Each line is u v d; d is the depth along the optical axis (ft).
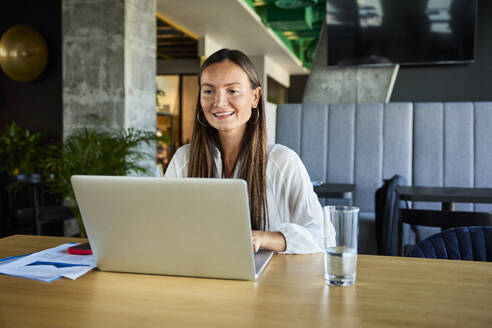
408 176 12.41
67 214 12.28
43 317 2.39
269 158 4.50
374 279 3.02
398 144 12.50
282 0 21.09
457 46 13.43
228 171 4.65
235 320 2.34
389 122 12.57
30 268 3.24
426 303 2.57
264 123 4.42
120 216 2.98
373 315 2.39
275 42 32.42
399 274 3.13
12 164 15.08
